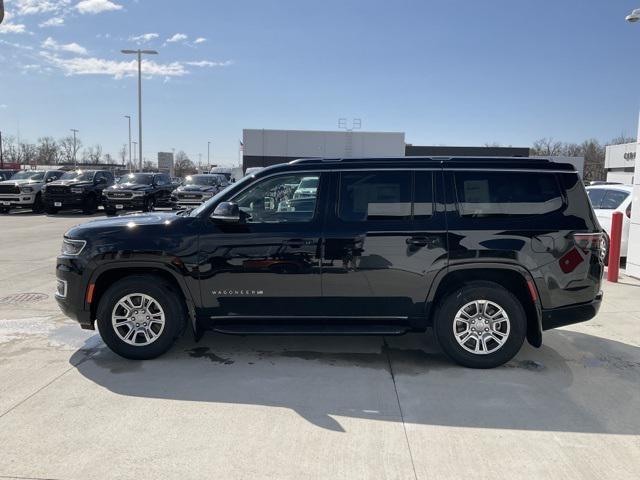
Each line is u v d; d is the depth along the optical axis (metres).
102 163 88.69
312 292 4.67
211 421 3.68
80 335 5.59
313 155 50.06
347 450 3.31
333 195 4.70
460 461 3.19
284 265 4.64
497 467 3.13
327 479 3.00
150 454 3.24
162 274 4.86
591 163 75.06
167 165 57.72
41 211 24.03
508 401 4.04
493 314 4.66
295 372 4.61
